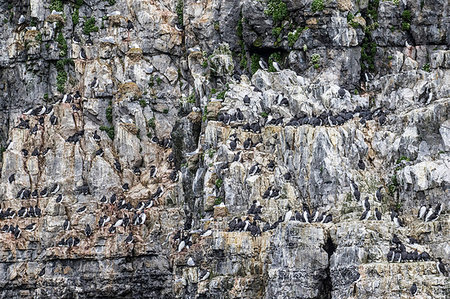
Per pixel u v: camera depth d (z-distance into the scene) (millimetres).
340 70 115250
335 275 93812
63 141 119750
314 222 96875
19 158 120375
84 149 119938
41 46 125188
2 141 126875
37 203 118562
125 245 113812
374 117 105312
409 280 90562
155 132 121562
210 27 122312
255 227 100625
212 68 116938
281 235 96125
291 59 116375
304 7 116125
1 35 128250
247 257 100438
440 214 95062
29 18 126812
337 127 101875
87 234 115312
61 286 115500
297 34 116312
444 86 104562
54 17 124812
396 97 107375
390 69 116875
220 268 101562
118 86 122812
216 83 117312
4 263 117250
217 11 122375
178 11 125750
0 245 117312
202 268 105125
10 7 128375
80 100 122625
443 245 93375
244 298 99688
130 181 118688
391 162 102062
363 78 116562
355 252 92812
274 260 96625
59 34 124875
